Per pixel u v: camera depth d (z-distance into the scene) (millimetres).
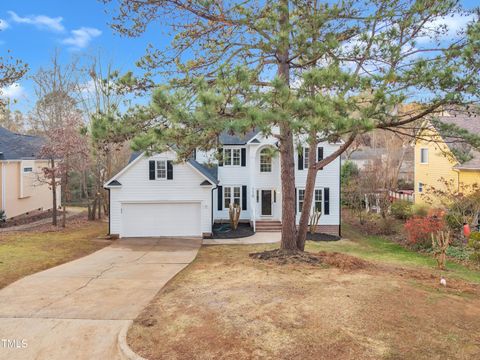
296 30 9195
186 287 8148
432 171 24109
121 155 29844
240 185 22125
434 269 11734
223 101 7035
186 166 18203
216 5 9688
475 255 13227
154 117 9289
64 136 20922
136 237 18047
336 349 5023
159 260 12086
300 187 20719
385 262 12555
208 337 5441
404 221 22984
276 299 6879
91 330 6023
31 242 15375
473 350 5059
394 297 6969
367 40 9047
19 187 23031
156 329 5824
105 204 25875
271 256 11023
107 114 9492
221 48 10469
